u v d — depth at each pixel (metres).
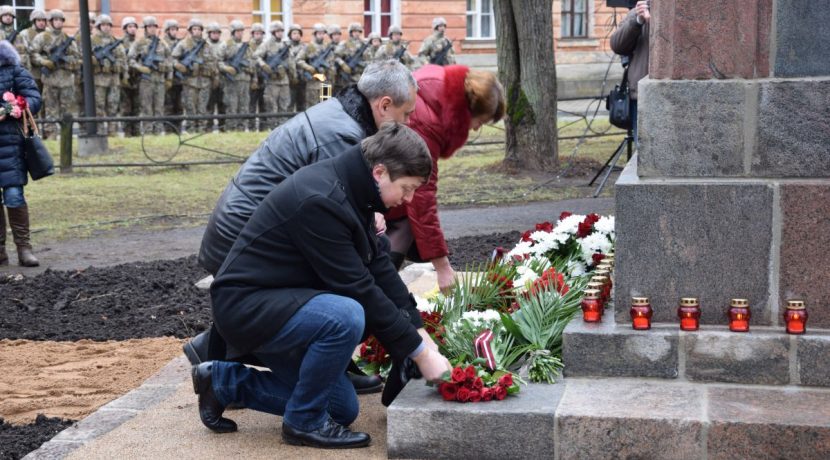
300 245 3.93
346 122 4.50
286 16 25.88
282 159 4.50
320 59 22.53
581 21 28.91
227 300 4.02
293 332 3.96
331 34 23.00
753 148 4.23
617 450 3.85
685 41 4.23
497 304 5.06
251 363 4.31
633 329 4.26
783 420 3.75
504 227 10.55
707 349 4.16
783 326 4.25
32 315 7.11
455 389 4.05
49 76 19.42
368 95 4.52
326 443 4.13
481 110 4.96
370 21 27.36
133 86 20.59
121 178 15.15
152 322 6.82
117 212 12.34
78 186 14.34
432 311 4.83
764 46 4.23
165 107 21.05
